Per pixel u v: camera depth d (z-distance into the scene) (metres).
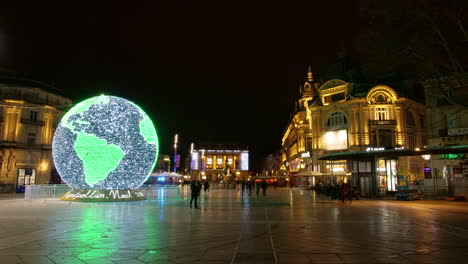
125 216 14.41
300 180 63.56
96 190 21.89
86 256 7.29
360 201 25.75
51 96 46.56
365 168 29.88
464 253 7.61
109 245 8.40
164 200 24.72
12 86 42.75
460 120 33.16
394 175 38.28
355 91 49.53
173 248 8.08
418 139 48.50
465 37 12.64
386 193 30.98
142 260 6.95
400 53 13.74
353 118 47.78
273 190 50.19
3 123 41.41
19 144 41.91
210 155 118.94
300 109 66.38
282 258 7.12
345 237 9.59
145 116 21.80
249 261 6.86
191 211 16.78
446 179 29.05
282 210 17.80
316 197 31.20
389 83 50.44
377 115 47.16
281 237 9.57
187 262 6.79
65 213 15.38
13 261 6.84
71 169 20.16
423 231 10.71
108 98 20.88
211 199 26.88
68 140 20.23
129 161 20.58
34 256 7.27
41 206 18.84
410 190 26.75
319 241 8.98
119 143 20.28
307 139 57.38
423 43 13.16
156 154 22.09
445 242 8.88
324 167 49.91
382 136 46.47
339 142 49.44
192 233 10.20
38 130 44.00
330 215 15.44
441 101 34.25
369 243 8.72
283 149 96.88
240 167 116.50
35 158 43.09
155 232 10.34
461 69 12.83
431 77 14.78
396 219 13.93
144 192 36.31
